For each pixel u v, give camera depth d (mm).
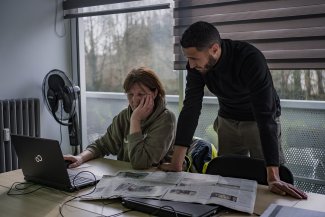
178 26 2803
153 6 3033
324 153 2637
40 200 1458
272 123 1587
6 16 3234
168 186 1481
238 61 1721
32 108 3365
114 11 3299
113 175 1694
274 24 2422
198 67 1680
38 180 1663
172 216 1235
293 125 2736
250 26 2508
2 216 1308
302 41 2336
